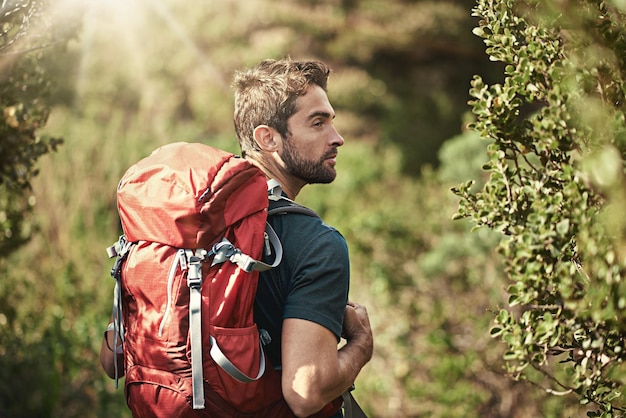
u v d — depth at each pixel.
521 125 1.70
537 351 1.75
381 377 5.12
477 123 1.72
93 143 8.17
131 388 1.85
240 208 1.81
